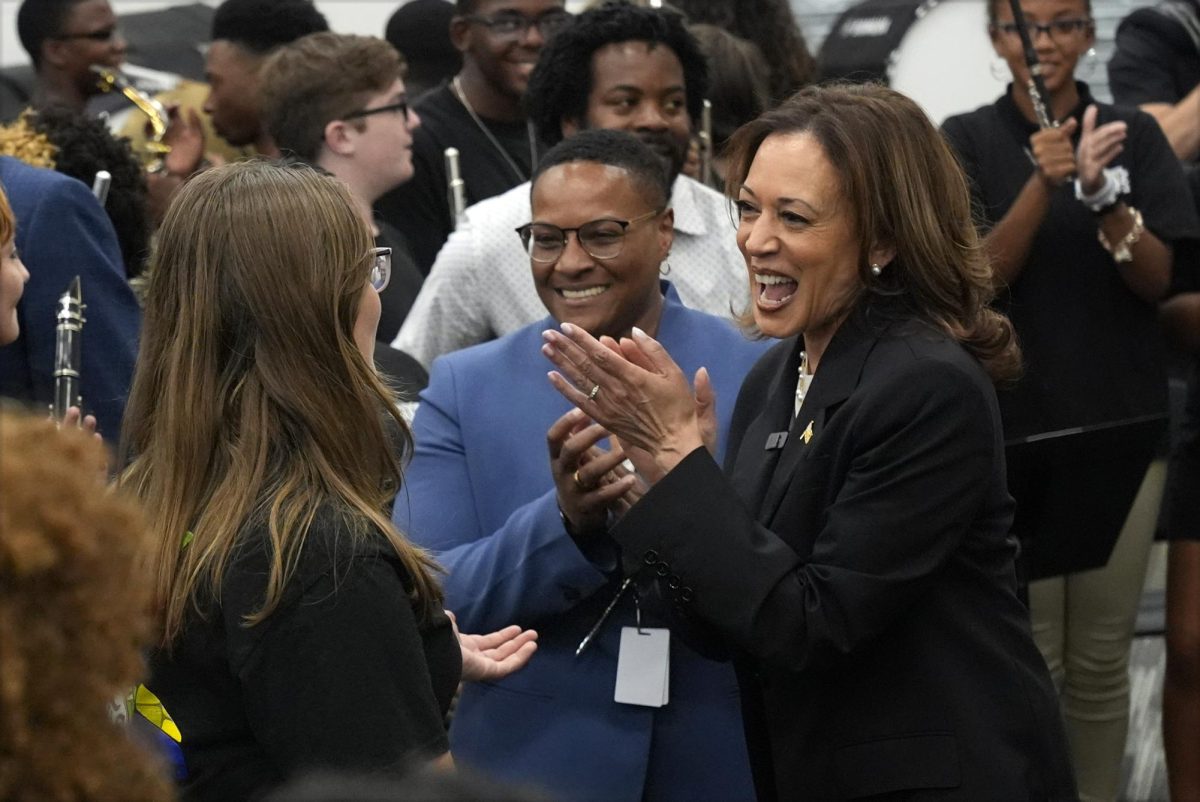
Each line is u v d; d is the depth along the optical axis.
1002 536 4.62
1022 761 4.46
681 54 7.36
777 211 4.63
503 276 6.96
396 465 3.93
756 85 8.64
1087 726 8.16
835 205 4.59
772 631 4.37
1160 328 8.06
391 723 3.51
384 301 7.77
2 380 6.11
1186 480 7.89
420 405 5.78
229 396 3.79
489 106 9.21
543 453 5.60
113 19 9.78
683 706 5.41
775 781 4.77
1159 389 7.87
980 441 4.43
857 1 13.16
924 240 4.60
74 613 2.14
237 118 10.05
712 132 8.55
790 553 4.46
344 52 7.79
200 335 3.80
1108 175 7.65
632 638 5.36
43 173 6.26
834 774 4.49
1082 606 8.10
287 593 3.52
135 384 3.93
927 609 4.48
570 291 5.62
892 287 4.69
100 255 6.19
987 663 4.50
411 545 3.81
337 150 7.82
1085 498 6.82
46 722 2.11
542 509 5.32
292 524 3.57
